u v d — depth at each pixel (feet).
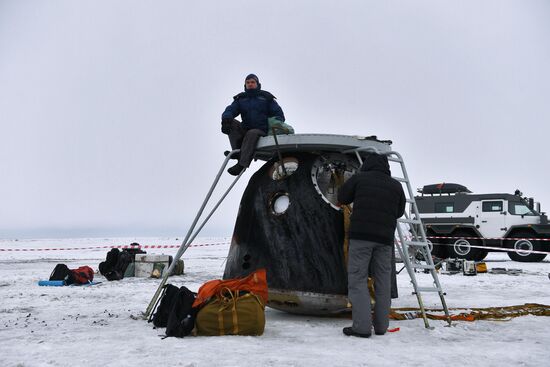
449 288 28.81
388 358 11.16
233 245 17.81
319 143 16.35
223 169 17.62
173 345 12.32
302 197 16.70
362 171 15.08
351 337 13.61
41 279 34.04
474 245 58.65
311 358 11.03
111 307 20.30
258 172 18.40
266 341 12.96
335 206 16.56
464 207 60.08
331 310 16.06
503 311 17.81
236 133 18.08
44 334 14.01
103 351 11.69
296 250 16.20
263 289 14.76
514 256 56.80
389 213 14.16
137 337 13.47
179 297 13.93
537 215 56.54
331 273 15.81
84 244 161.89
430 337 13.69
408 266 15.38
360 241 13.85
